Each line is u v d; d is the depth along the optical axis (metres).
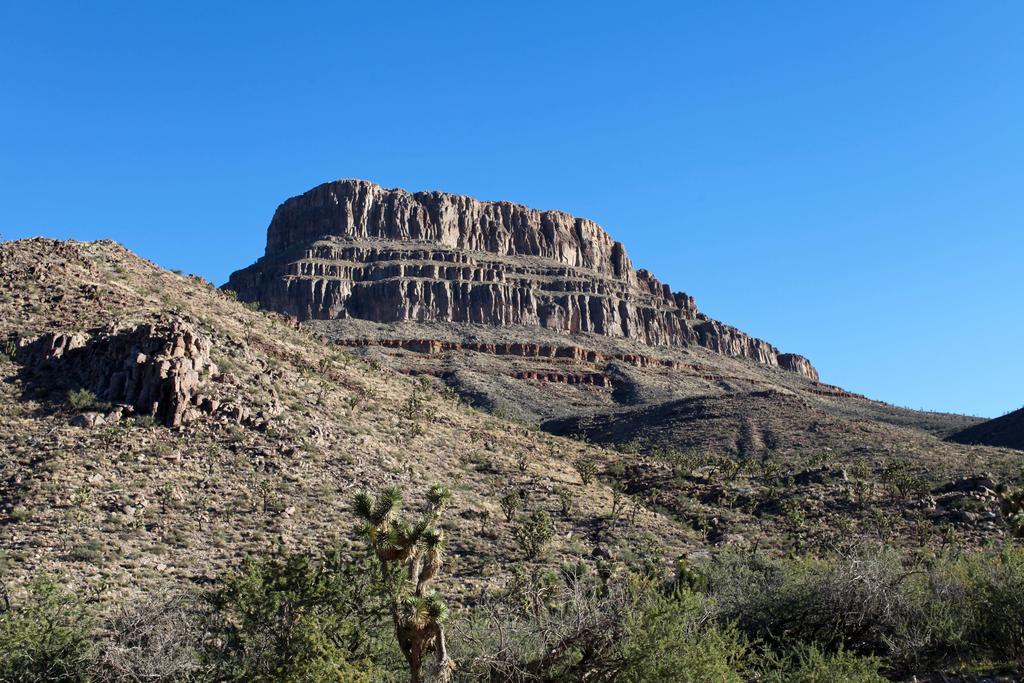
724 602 25.08
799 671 19.33
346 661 20.48
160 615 23.00
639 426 143.25
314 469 64.00
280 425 69.94
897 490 79.62
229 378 74.00
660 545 63.03
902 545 60.22
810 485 85.25
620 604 19.25
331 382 91.19
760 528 71.69
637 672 17.92
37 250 96.38
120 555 44.66
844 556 26.17
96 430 61.50
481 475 76.62
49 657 21.02
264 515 54.47
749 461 99.44
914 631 21.58
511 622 20.28
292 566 22.03
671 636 18.23
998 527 62.16
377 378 105.75
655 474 90.69
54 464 55.03
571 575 26.89
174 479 57.25
